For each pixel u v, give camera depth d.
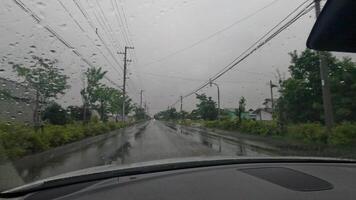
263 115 52.50
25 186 2.30
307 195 2.04
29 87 21.75
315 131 19.39
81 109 38.91
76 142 23.22
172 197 1.91
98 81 33.03
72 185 2.23
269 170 2.74
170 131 44.91
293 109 26.12
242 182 2.29
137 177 2.41
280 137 24.91
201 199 1.89
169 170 2.70
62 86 22.81
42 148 16.52
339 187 2.24
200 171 2.64
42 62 21.17
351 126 16.59
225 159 3.22
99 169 2.78
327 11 1.97
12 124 16.05
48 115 28.03
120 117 65.94
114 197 1.91
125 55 50.28
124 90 52.56
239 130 38.81
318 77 24.42
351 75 22.12
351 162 3.42
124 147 19.98
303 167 2.93
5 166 11.24
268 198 1.95
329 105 16.73
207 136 33.34
